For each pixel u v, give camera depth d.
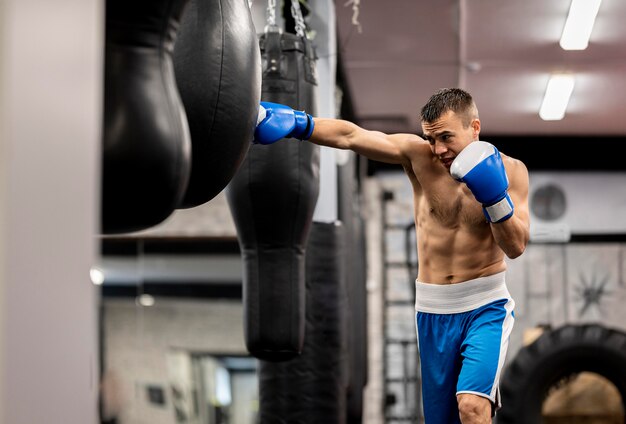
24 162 1.35
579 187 10.21
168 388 8.48
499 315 3.39
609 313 10.01
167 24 2.11
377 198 10.21
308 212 3.66
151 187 2.07
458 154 3.17
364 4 6.66
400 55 7.82
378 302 10.05
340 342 4.60
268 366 4.40
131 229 2.21
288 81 3.69
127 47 2.05
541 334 8.22
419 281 3.52
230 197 3.65
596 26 7.24
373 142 3.32
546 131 10.05
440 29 7.20
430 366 3.50
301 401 4.41
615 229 10.17
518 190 3.40
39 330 1.38
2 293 1.28
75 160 1.52
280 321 3.64
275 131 3.11
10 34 1.32
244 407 8.49
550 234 10.13
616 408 9.34
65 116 1.48
